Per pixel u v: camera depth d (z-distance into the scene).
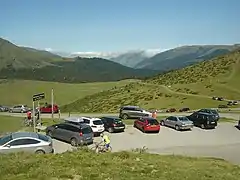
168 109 76.62
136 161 17.39
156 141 35.31
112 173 14.12
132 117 48.50
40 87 154.50
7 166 14.81
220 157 29.23
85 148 20.88
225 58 140.50
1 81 170.50
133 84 134.38
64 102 129.38
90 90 154.75
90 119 36.69
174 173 15.29
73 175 13.55
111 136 36.91
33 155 18.11
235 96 95.94
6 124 43.41
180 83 122.00
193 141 35.94
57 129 32.41
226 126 44.47
